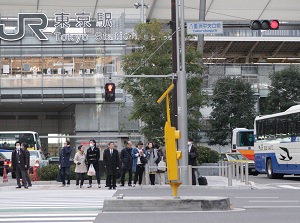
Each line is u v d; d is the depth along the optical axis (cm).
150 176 4319
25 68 9556
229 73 11631
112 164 3981
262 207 2628
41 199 3166
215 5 12450
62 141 11550
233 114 9638
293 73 9519
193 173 4312
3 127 11638
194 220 2075
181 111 4312
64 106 10475
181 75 4366
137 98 5712
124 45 9594
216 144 9906
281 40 12562
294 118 5041
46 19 9581
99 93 9562
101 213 2369
